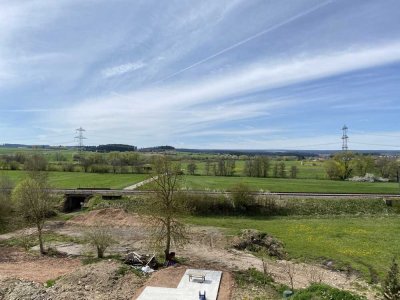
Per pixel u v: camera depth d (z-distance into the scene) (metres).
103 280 27.73
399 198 65.56
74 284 27.08
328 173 110.00
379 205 64.81
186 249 40.78
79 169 116.75
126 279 28.36
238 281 29.11
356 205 64.69
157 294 25.48
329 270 35.66
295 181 98.75
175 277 29.08
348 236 46.94
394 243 43.44
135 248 41.00
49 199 51.44
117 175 107.12
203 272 29.70
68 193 69.06
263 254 40.97
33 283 25.95
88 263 34.16
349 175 109.56
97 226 50.78
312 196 67.69
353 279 33.09
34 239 45.41
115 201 66.12
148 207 40.00
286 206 64.12
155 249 40.19
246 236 45.06
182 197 48.22
